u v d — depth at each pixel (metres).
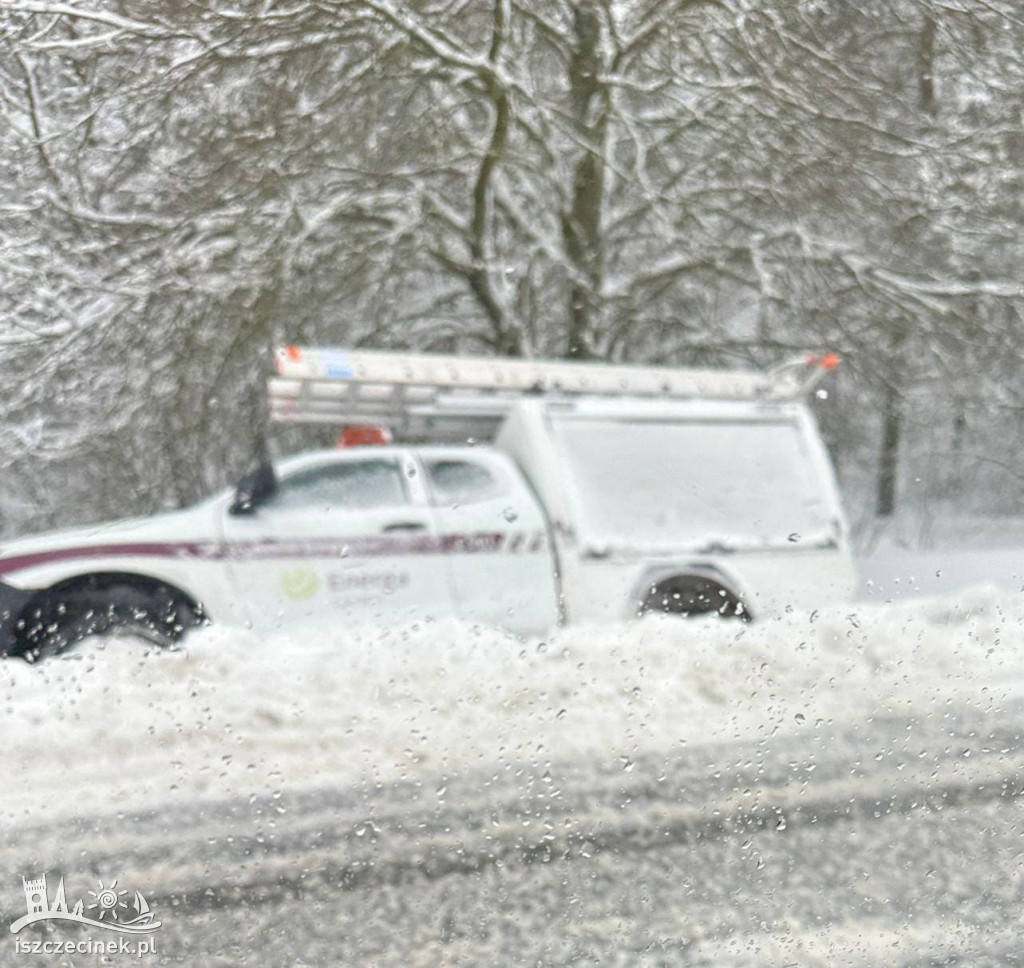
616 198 19.70
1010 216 19.11
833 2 18.92
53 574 9.01
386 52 17.89
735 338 20.20
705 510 11.46
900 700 6.63
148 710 6.23
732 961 3.99
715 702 6.59
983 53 18.83
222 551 9.45
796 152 18.78
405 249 18.98
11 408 18.03
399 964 3.97
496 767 5.71
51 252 17.72
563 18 19.16
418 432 12.78
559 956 4.02
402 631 7.32
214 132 17.94
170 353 18.23
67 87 17.91
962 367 20.34
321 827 5.07
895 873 4.75
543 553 10.70
